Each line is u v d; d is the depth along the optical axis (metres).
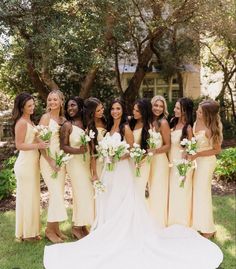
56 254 4.63
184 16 11.06
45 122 5.09
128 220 4.92
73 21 8.50
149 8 11.32
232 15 11.15
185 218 5.38
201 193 5.29
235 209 6.55
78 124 5.23
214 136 5.20
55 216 5.10
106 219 5.06
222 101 16.38
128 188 5.10
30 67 10.79
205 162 5.26
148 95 20.25
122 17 10.43
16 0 7.89
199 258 4.53
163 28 11.79
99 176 5.43
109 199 5.10
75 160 5.18
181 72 17.80
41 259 4.63
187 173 5.30
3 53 8.80
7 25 8.24
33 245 5.06
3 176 7.48
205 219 5.28
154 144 5.10
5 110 15.98
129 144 5.16
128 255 4.59
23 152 5.08
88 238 4.86
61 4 8.65
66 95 14.34
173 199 5.37
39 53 8.95
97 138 5.32
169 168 5.41
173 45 14.44
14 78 13.90
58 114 5.22
